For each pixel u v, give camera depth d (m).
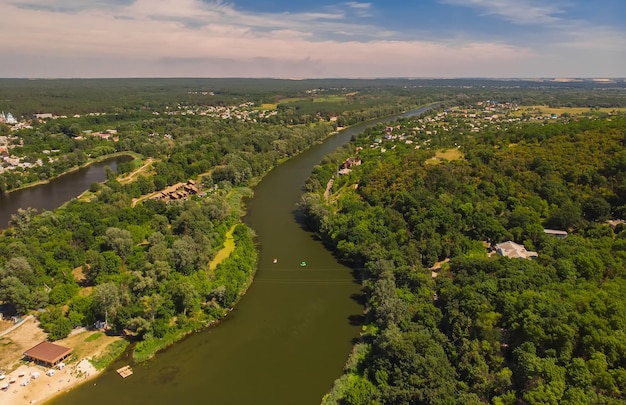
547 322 100.12
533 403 82.69
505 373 93.75
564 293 116.06
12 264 134.88
